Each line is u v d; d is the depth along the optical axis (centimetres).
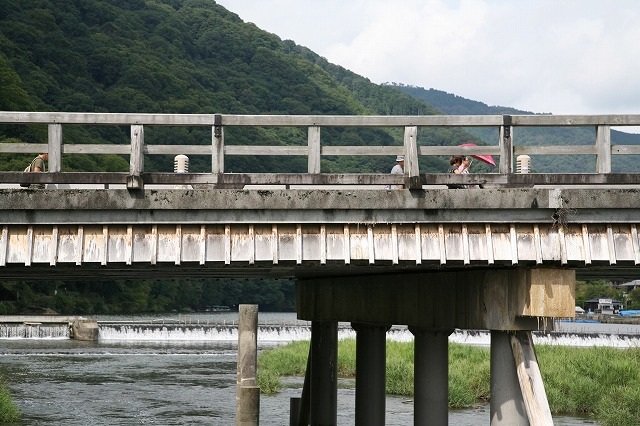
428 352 1648
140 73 18012
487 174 1353
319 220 1319
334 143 18250
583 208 1326
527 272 1338
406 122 1341
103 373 5450
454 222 1325
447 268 1502
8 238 1304
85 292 14212
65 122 1316
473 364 4522
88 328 8688
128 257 1307
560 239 1330
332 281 2089
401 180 1338
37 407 3797
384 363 2014
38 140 10719
